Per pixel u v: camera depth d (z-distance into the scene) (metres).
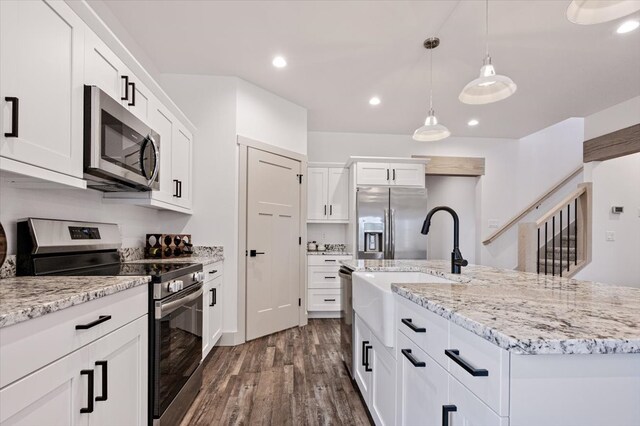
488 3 2.21
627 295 1.15
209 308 2.70
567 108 4.09
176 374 1.81
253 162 3.47
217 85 3.32
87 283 1.29
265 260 3.58
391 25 2.47
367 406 1.93
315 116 4.42
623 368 0.70
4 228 1.47
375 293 1.64
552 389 0.69
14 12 1.11
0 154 1.06
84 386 1.07
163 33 2.61
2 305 0.87
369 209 4.39
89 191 2.11
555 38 2.61
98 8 2.19
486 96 2.19
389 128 4.93
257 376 2.54
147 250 2.86
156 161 2.14
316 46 2.78
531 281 1.50
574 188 5.37
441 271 1.86
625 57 2.89
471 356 0.82
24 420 0.83
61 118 1.34
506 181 5.39
